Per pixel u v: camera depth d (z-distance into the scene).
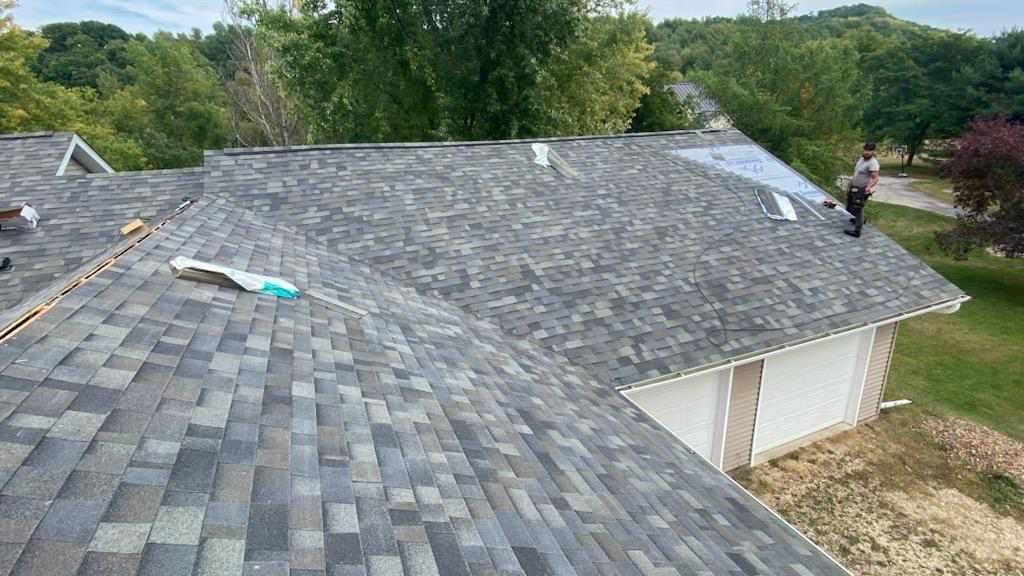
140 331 4.02
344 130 23.69
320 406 3.81
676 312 9.42
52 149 12.59
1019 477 11.59
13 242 9.39
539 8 21.48
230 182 10.91
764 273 10.86
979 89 42.25
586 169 13.69
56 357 3.31
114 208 10.60
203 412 3.24
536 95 23.94
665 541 3.93
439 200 11.37
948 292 11.67
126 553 2.06
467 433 4.33
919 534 9.98
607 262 10.34
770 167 15.52
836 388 12.92
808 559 4.72
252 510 2.54
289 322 5.26
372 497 2.99
